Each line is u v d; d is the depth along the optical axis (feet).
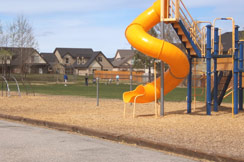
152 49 38.86
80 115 42.19
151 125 33.06
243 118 39.34
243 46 47.62
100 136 28.50
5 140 26.71
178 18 40.29
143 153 22.52
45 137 28.30
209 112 42.98
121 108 51.93
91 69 318.04
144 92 41.96
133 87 140.26
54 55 322.34
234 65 43.68
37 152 22.48
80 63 323.98
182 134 27.73
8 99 67.26
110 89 122.83
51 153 22.20
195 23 45.03
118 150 23.35
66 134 30.12
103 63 328.70
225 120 37.17
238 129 30.76
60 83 181.57
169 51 38.65
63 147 24.18
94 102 62.64
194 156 21.54
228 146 23.06
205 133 28.35
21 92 94.99
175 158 21.21
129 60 316.81
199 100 73.20
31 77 219.82
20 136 28.63
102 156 21.47
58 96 80.07
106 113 44.96
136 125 33.04
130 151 23.08
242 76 51.29
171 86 43.68
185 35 42.24
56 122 34.58
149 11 41.91
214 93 47.62
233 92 44.21
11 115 41.70
